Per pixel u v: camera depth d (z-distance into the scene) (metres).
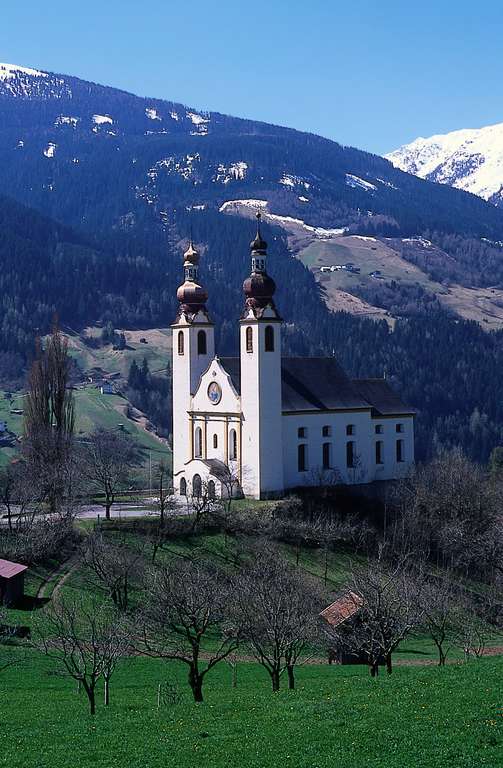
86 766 58.31
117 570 119.75
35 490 156.38
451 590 133.62
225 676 97.31
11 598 118.94
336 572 146.25
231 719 66.50
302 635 90.38
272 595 94.75
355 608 106.12
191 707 72.69
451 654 113.94
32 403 172.88
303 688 79.88
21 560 132.25
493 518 167.00
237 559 142.12
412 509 164.00
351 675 97.00
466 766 54.81
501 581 143.38
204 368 179.38
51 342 174.88
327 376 178.38
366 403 178.38
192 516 151.75
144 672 97.56
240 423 166.38
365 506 169.88
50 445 168.25
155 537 144.62
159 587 97.81
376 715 63.56
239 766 56.84
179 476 174.50
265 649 94.19
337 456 174.38
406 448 184.88
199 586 96.00
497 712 62.09
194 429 176.75
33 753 61.19
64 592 123.75
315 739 60.06
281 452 166.00
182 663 101.31
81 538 140.88
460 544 158.62
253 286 164.62
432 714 62.72
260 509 155.25
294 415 169.12
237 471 167.12
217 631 115.50
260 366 163.75
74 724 68.94
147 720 68.06
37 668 95.94
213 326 180.75
